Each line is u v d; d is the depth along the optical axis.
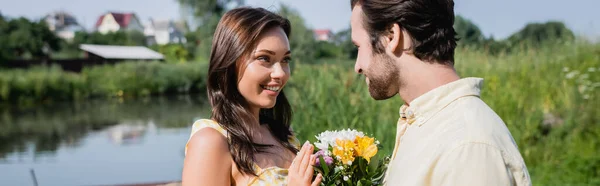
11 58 40.91
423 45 1.42
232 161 1.98
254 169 2.02
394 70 1.47
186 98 32.84
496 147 1.25
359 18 1.54
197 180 1.91
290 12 26.12
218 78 2.08
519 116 6.88
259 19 2.05
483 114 1.33
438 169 1.28
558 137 6.54
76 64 42.00
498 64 9.17
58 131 17.44
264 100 2.09
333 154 1.75
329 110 5.70
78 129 17.80
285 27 2.14
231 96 2.07
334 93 6.04
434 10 1.42
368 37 1.51
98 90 34.50
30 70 33.94
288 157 2.21
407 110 1.45
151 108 25.44
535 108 7.31
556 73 8.53
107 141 14.62
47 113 23.83
